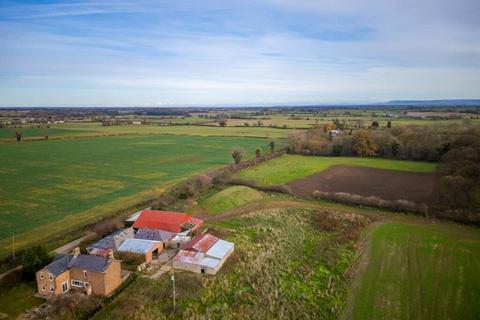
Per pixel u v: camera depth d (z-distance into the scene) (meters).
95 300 39.94
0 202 75.31
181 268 47.97
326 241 56.94
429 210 71.00
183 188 83.62
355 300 40.00
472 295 40.62
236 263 49.38
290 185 92.12
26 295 41.62
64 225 62.31
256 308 38.66
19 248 52.78
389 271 46.50
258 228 62.88
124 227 61.16
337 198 78.19
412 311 37.75
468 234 59.41
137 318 37.19
